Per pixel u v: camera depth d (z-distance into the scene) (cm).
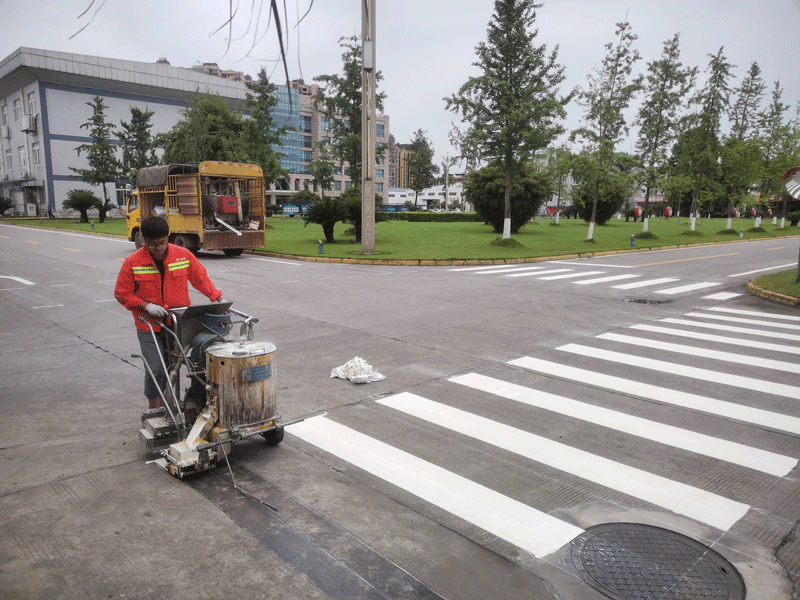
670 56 3036
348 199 2448
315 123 9425
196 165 1944
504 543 310
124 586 268
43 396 546
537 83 2198
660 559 297
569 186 3509
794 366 671
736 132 4734
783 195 4322
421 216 5269
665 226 4388
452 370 645
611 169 2706
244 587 268
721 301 1158
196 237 1931
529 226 4178
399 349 735
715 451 433
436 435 459
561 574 283
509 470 399
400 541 310
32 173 5594
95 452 420
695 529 327
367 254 1948
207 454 382
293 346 746
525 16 2217
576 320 937
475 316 955
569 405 532
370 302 1077
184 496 357
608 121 2605
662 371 646
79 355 699
